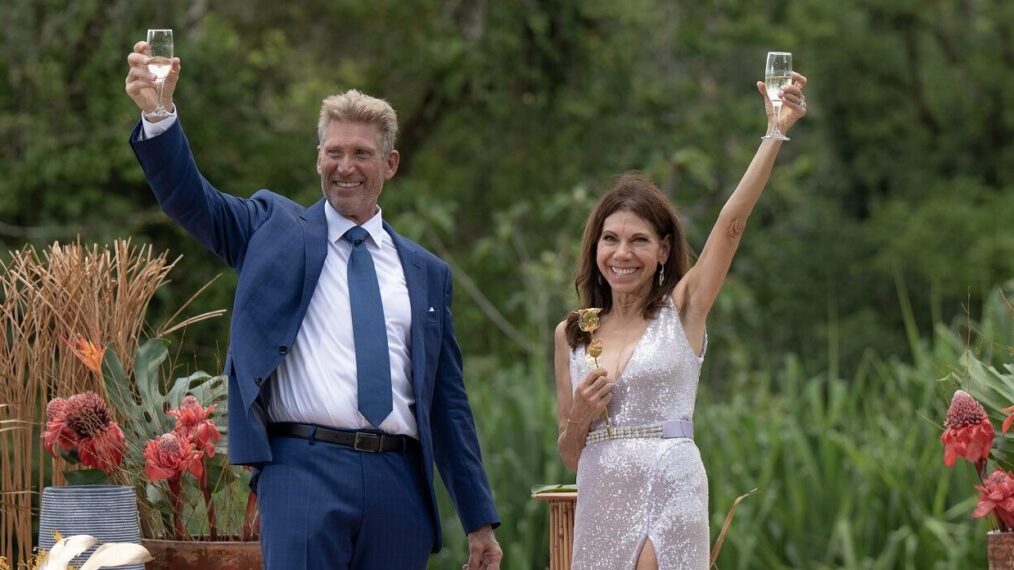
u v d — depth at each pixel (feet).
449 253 70.38
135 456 24.98
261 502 20.83
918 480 46.75
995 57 124.06
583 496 21.40
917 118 127.03
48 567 20.92
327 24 76.48
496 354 70.08
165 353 25.73
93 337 25.13
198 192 20.77
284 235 21.45
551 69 73.67
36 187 61.41
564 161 75.61
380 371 21.08
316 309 21.33
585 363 21.77
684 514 20.80
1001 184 123.85
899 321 112.47
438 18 74.28
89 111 61.77
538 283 63.57
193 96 65.67
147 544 23.41
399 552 21.21
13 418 25.11
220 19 73.26
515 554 45.73
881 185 126.00
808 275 113.60
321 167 21.85
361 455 20.92
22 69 61.57
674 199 74.64
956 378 24.32
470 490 22.81
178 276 63.31
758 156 20.77
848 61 124.16
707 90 87.10
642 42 78.84
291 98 71.15
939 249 111.45
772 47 83.76
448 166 79.77
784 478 47.62
